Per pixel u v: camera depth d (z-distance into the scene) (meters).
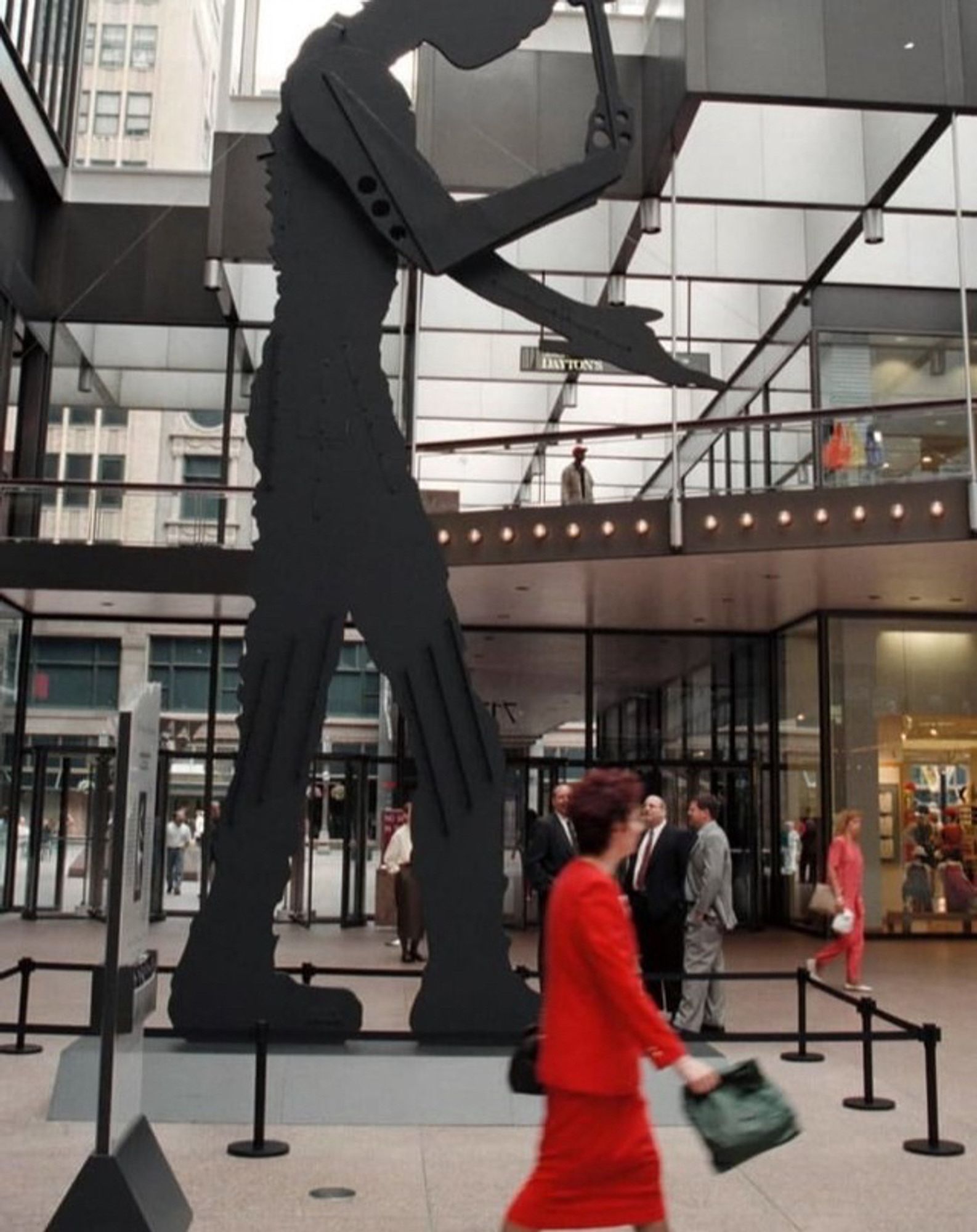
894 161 15.36
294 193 7.79
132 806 4.66
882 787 17.17
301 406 7.64
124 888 4.52
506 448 15.71
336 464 7.60
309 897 17.17
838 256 17.12
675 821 18.62
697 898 8.93
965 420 14.26
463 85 16.05
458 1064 6.59
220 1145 6.00
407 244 7.55
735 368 19.86
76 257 19.16
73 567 15.95
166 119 65.88
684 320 19.20
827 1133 6.30
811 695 17.72
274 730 7.33
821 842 17.09
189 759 18.67
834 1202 5.19
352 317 7.71
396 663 7.43
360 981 11.76
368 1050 6.83
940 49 14.32
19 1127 6.19
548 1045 3.34
